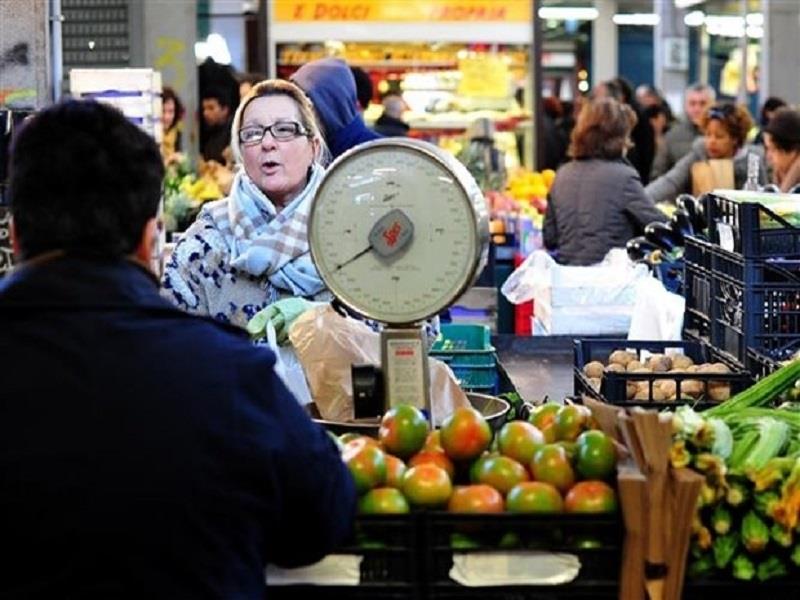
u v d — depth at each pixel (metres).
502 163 11.08
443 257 3.15
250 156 4.46
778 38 21.30
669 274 5.82
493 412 3.48
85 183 2.48
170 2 13.66
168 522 2.38
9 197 2.57
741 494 2.79
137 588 2.37
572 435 2.99
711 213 4.52
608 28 26.22
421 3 13.46
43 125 2.50
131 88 6.66
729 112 9.30
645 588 2.72
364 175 3.16
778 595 2.83
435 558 2.73
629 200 8.32
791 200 4.25
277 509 2.49
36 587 2.37
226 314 4.45
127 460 2.38
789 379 3.42
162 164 2.59
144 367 2.43
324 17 13.52
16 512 2.37
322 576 2.74
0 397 2.41
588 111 8.45
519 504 2.74
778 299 4.18
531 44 13.46
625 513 2.70
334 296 3.22
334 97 5.88
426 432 2.94
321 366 3.41
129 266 2.52
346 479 2.58
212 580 2.40
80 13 13.13
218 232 4.48
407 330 3.19
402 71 13.55
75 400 2.40
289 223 4.39
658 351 4.43
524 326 7.51
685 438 2.79
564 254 8.46
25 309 2.46
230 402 2.44
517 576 2.73
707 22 25.56
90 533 2.36
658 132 14.70
